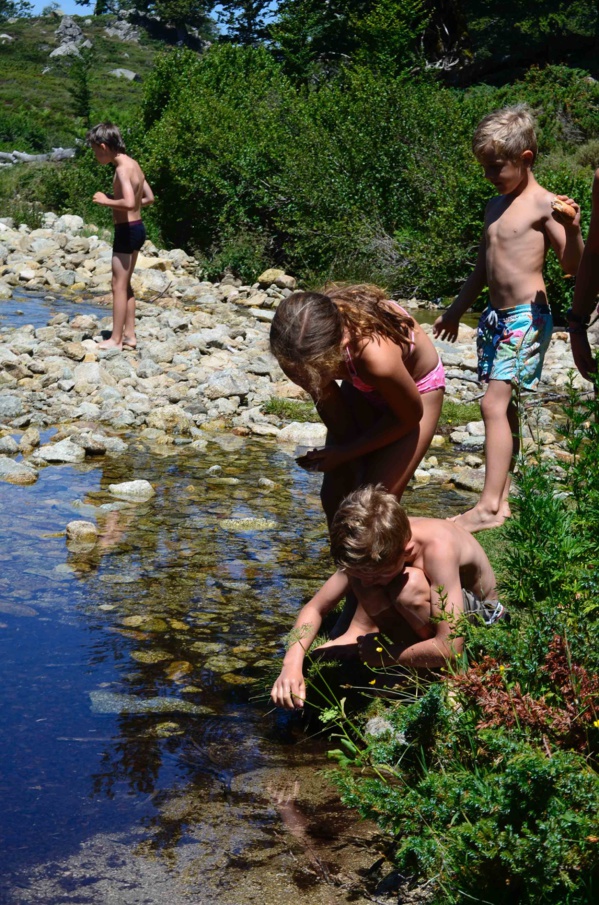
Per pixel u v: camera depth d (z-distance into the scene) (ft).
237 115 59.72
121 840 8.44
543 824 6.57
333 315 10.16
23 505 17.62
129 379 27.45
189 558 15.56
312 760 9.93
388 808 7.47
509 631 9.25
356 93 58.65
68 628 12.76
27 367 27.78
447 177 50.03
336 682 11.00
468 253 47.26
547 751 7.35
